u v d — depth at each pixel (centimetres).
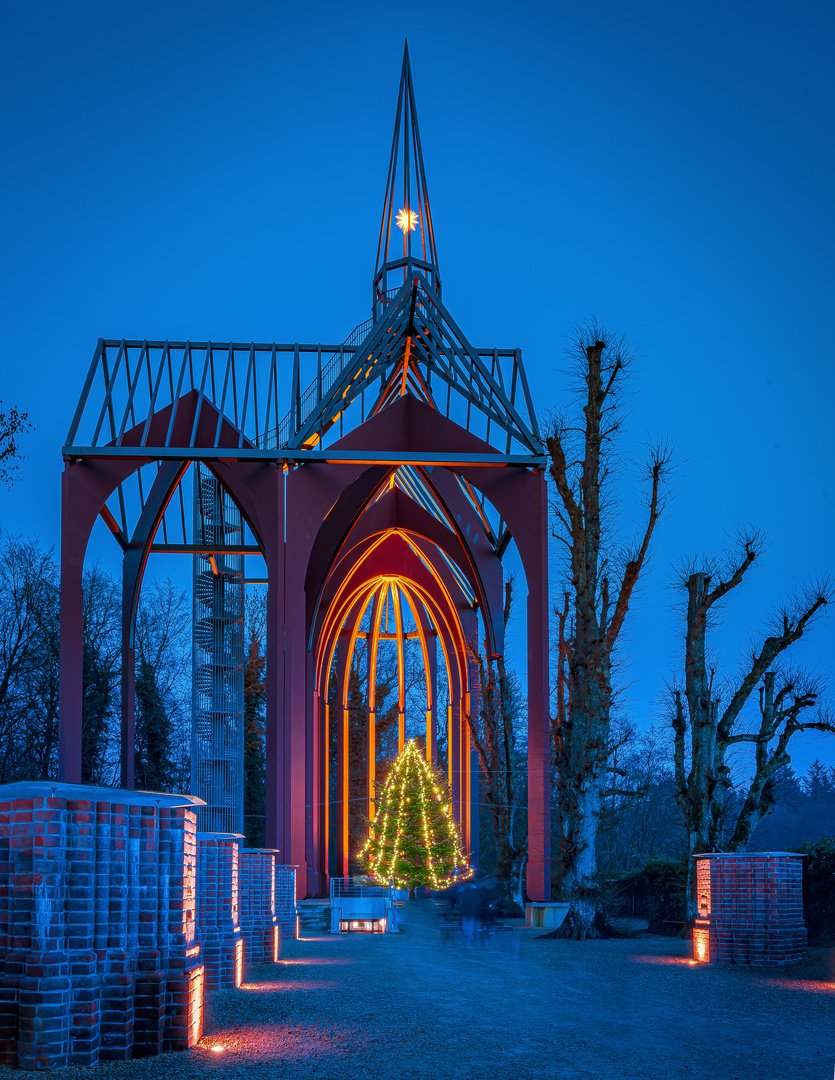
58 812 752
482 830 5038
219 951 1234
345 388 3259
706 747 2156
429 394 3841
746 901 1573
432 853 3888
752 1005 1126
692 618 2198
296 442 3011
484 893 2031
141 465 2980
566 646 2414
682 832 5284
